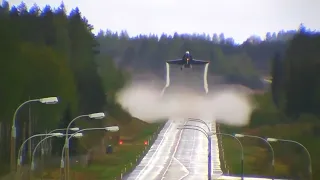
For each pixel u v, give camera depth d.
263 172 120.12
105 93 165.88
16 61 107.50
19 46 111.94
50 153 119.50
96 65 166.00
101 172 116.81
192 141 162.12
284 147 136.62
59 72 120.50
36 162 111.56
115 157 138.88
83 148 131.00
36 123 116.88
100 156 139.00
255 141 152.00
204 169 122.25
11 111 104.81
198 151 148.00
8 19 124.88
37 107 114.62
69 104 122.75
